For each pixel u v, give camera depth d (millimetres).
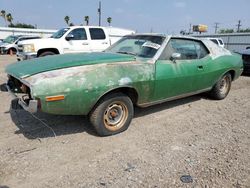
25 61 3789
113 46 4906
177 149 3332
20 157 3025
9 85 3723
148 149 3322
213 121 4453
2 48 21219
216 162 3012
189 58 4672
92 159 3039
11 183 2541
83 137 3623
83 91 3145
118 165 2916
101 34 10578
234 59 5758
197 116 4703
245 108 5289
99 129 3539
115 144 3439
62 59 3496
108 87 3322
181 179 2658
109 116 3613
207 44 5164
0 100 5379
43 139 3527
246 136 3809
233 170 2846
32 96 2916
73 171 2779
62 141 3480
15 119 4242
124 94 3646
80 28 10039
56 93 2992
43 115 4430
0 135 3619
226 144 3514
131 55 4031
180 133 3879
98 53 4113
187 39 4707
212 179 2670
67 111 3182
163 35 4441
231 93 6734
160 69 3992
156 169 2842
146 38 4551
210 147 3410
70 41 9805
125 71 3537
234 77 6004
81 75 3158
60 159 3016
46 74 3027
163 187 2525
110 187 2508
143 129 3994
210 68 5020
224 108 5254
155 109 5031
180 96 4648
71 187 2500
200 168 2877
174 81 4238
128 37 4945
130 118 3840
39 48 9195
